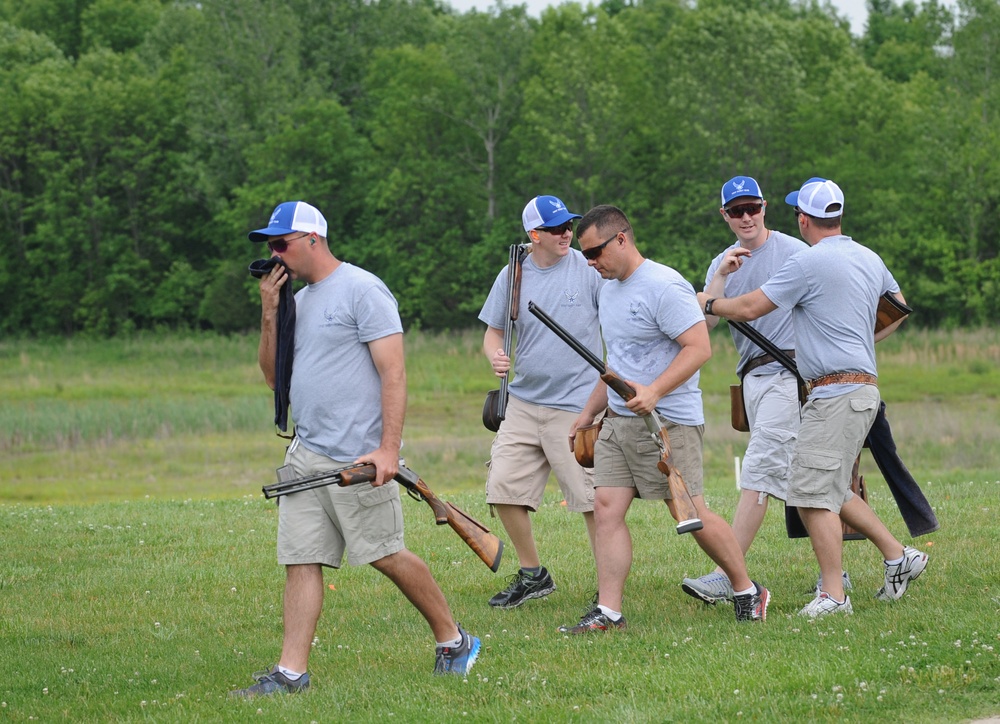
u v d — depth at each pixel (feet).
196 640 41.68
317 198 350.23
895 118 317.01
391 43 416.05
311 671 36.68
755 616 40.14
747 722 29.58
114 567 54.29
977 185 303.48
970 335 278.46
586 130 311.27
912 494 41.91
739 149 313.32
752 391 46.14
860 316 39.47
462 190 337.93
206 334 360.89
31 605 47.34
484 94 337.11
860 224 313.32
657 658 35.55
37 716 33.17
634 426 39.11
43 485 129.80
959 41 314.35
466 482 124.98
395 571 34.45
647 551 53.88
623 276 39.45
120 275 364.38
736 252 44.19
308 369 34.17
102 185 375.25
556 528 61.11
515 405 46.14
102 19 485.15
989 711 29.86
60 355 335.67
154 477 136.05
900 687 31.40
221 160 367.66
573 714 30.81
